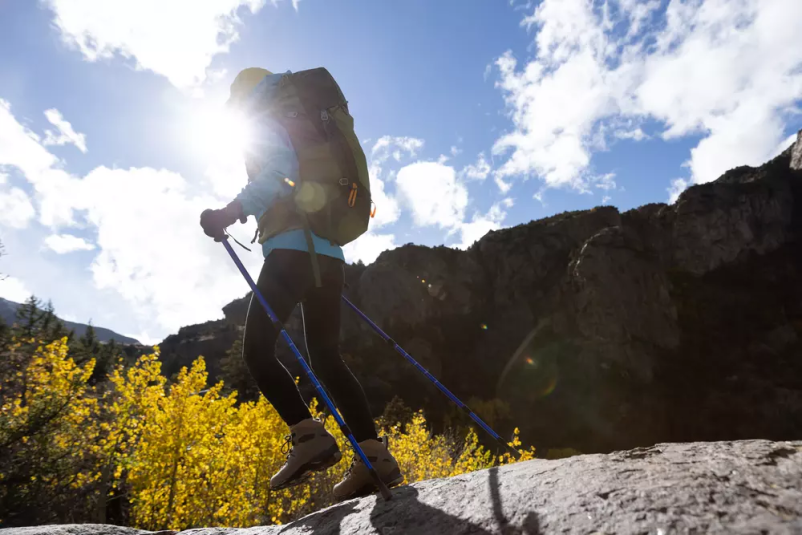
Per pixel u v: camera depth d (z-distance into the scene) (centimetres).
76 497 804
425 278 6606
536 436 4634
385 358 5703
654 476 91
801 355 5056
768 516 71
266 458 785
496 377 5528
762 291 5925
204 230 161
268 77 175
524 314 6134
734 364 5062
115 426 815
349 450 777
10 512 710
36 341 821
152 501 759
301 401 157
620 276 5544
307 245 159
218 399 936
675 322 5488
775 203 6725
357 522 118
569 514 86
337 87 180
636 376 5025
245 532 150
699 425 4500
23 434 723
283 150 162
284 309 158
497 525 91
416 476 866
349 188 167
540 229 6981
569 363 5344
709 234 6488
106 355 3403
